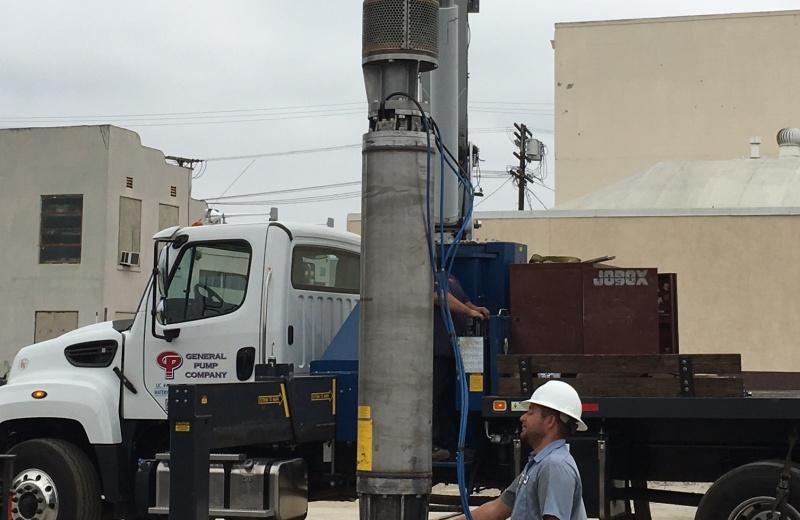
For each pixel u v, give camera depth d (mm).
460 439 6426
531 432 5469
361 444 5762
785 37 41344
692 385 8016
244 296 9094
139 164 39938
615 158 42531
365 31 6004
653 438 8688
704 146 41875
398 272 5785
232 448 9016
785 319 20359
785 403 7820
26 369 9844
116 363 9469
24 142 39062
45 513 9219
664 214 21109
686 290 20875
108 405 9383
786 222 20484
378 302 5785
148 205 40375
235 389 7926
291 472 8727
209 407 7617
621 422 8453
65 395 9438
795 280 20375
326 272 9812
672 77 42219
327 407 8969
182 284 9312
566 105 43125
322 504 14648
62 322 38312
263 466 8633
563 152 43031
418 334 5773
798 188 27484
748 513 7875
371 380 5762
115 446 9312
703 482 8680
